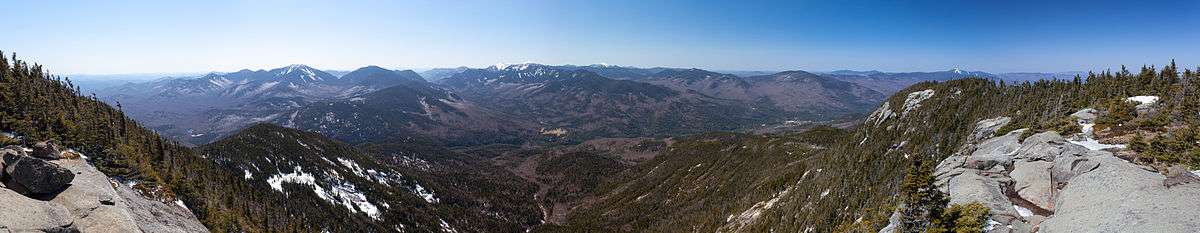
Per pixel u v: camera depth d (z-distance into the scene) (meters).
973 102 109.12
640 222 191.62
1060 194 39.31
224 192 108.56
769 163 188.50
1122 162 39.56
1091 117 58.16
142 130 115.25
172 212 70.75
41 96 94.94
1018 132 62.12
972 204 37.97
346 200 188.25
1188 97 54.25
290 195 162.75
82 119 95.00
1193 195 32.66
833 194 88.31
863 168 101.44
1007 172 46.25
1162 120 51.81
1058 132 54.78
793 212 98.56
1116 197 34.47
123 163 80.25
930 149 93.38
